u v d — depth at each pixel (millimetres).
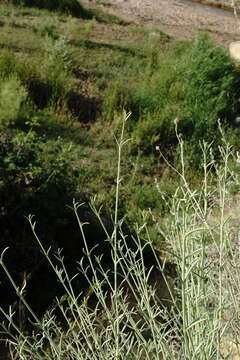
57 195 4668
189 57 9531
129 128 7816
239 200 2971
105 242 5051
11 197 4438
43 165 6203
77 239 4961
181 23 16312
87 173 6469
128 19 15461
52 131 7473
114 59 10852
